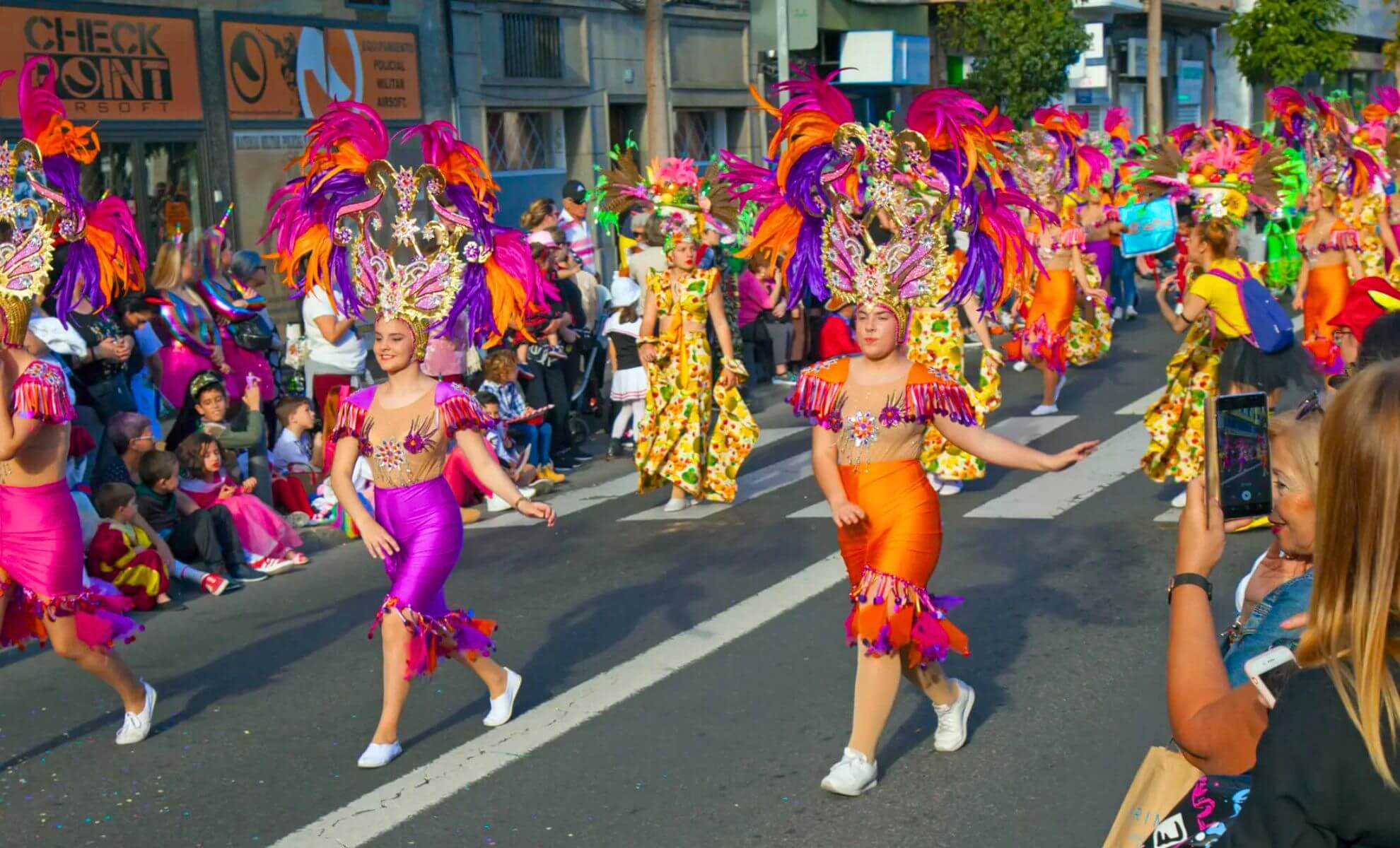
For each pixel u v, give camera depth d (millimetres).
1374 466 1974
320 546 9703
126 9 14281
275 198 6316
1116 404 13414
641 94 22797
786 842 4816
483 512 10641
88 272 6152
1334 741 1978
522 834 4984
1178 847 2551
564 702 6273
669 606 7648
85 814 5359
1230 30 38344
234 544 8742
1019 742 5539
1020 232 5953
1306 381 8477
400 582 5676
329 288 6285
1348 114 17141
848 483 5250
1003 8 27938
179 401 10125
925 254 5359
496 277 6215
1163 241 16125
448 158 6020
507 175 20219
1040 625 6941
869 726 5156
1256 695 2312
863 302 5344
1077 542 8461
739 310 15586
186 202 15047
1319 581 2057
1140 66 37719
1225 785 2545
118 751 5988
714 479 10023
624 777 5430
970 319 10039
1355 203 14148
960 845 4715
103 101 14047
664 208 9805
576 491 11219
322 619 7891
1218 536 2592
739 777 5355
